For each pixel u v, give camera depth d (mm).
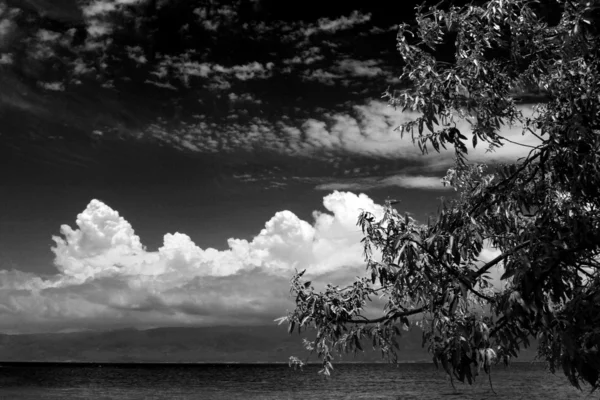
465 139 4430
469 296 4527
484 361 3672
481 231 4102
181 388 116000
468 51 4340
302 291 4855
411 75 4348
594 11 3791
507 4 4094
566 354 3156
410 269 4008
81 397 86250
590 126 3961
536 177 4598
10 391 96875
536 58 4348
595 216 3764
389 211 4242
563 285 3449
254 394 97125
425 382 137250
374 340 4578
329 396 90562
